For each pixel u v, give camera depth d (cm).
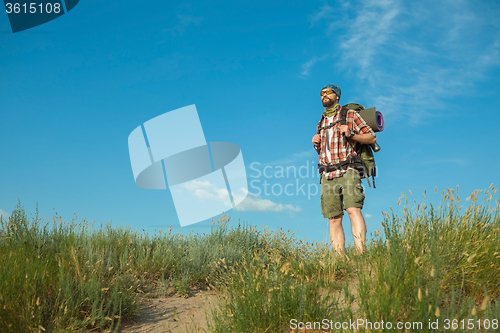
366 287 231
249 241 547
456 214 295
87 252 388
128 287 357
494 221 295
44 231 432
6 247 361
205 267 442
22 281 279
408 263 238
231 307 275
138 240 502
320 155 432
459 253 259
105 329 288
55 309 279
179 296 383
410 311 205
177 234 545
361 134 399
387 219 286
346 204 393
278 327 245
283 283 270
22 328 246
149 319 318
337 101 434
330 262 337
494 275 244
